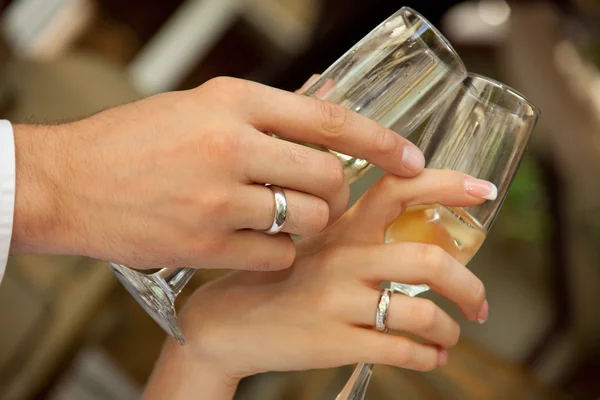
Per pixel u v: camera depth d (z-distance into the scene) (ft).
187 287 2.92
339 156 1.51
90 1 4.04
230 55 4.18
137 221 1.45
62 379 3.15
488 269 3.40
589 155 3.26
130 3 4.06
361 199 1.63
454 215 1.57
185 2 4.18
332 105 1.44
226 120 1.41
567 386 3.09
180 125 1.42
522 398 2.72
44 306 2.99
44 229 1.50
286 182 1.42
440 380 2.68
